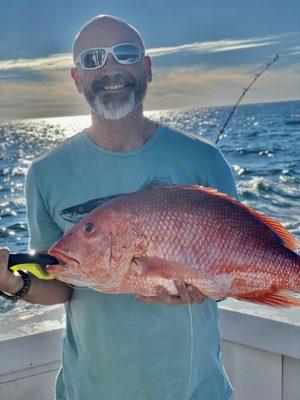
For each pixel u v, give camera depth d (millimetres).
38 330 2723
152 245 1901
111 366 2188
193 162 2254
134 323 2174
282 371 2725
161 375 2172
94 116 2246
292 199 12539
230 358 2832
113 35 2215
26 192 2361
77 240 1949
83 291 2234
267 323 2695
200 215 1922
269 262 1949
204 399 2199
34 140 55062
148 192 1966
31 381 2707
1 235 10578
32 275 2219
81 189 2236
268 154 23844
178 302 1938
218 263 1912
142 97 2246
